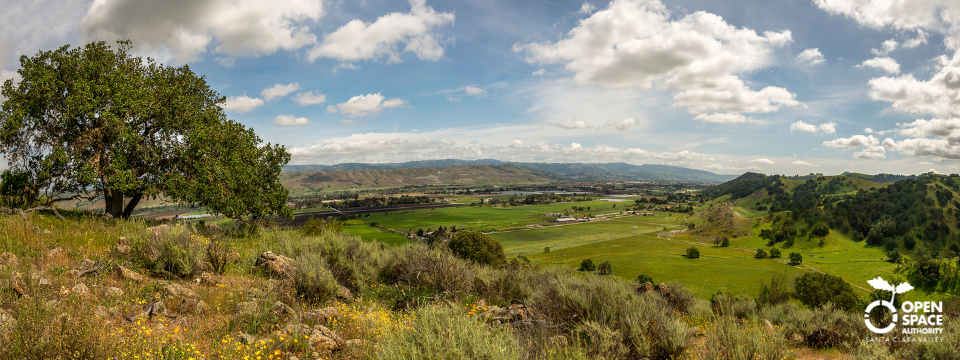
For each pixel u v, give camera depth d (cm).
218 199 1623
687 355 516
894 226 14475
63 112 1554
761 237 15150
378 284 1041
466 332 418
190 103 1844
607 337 513
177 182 1658
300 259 874
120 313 500
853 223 15538
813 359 743
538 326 559
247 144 1877
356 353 501
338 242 1164
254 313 566
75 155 1563
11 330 372
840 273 8706
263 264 902
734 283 7175
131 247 848
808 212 15988
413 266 1063
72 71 1633
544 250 11650
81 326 397
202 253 830
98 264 695
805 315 1054
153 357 378
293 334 503
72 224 1211
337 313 641
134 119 1650
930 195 16838
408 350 409
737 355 484
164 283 674
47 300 467
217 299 639
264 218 1894
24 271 555
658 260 10362
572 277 984
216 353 435
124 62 1831
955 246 13138
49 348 352
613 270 8975
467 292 981
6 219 1034
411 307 778
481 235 2662
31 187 1508
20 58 1590
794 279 4191
